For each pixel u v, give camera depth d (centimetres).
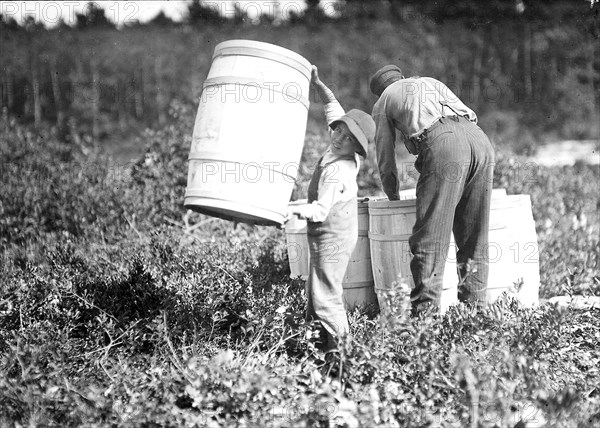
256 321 464
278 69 450
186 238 823
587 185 1180
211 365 396
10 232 866
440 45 2130
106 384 426
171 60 2009
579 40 2002
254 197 449
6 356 443
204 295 540
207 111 457
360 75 2077
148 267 636
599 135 2078
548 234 783
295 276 603
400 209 531
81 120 1934
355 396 395
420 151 499
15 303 542
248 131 447
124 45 1994
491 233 559
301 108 462
